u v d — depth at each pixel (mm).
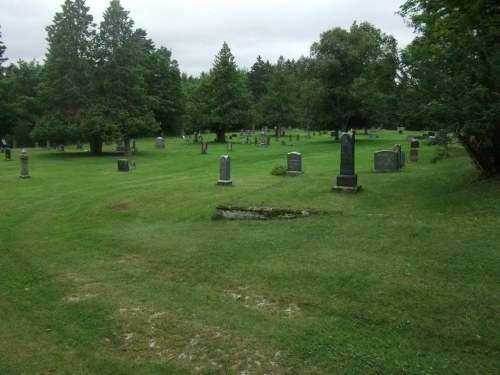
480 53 13164
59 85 39875
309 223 12672
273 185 18891
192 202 17328
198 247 11414
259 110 71688
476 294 7555
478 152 14945
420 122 16969
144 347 6824
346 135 16469
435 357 6125
